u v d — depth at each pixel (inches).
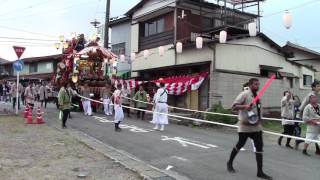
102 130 662.5
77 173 359.9
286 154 491.5
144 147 510.9
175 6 1074.1
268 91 1037.2
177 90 954.7
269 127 836.6
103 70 1051.3
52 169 373.1
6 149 465.1
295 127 566.6
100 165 394.6
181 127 751.1
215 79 930.1
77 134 602.5
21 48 861.8
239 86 969.5
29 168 375.6
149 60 1172.5
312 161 446.3
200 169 393.7
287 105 556.1
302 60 1327.5
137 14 1249.4
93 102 991.6
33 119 799.7
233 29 1042.1
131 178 346.3
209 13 1130.7
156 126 689.6
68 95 685.3
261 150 361.7
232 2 1136.8
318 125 484.1
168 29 1112.2
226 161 429.7
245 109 359.9
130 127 706.2
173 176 365.7
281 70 1095.6
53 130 642.8
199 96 961.5
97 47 1050.7
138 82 982.4
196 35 1049.5
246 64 994.1
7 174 350.9
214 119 782.5
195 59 988.6
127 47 1310.3
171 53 1072.2
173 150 490.9
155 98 691.4
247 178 358.6
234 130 738.8
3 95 1498.5
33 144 502.9
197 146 520.4
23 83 1643.7
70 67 1049.5
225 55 955.3
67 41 1107.3
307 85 1175.6
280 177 365.1
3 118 810.8
